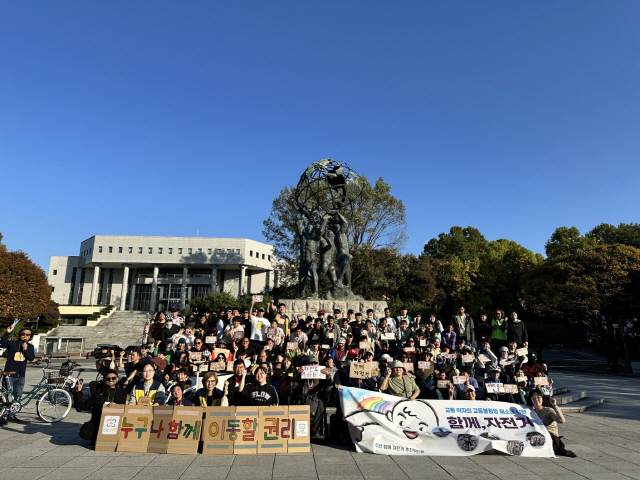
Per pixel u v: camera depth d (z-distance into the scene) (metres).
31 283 40.03
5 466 6.46
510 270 48.81
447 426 7.76
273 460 6.92
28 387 15.73
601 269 33.56
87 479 5.88
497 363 11.72
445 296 44.69
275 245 39.72
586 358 39.75
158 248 77.25
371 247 36.56
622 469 6.76
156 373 9.45
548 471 6.60
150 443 7.33
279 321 13.41
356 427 7.68
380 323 13.55
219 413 7.51
